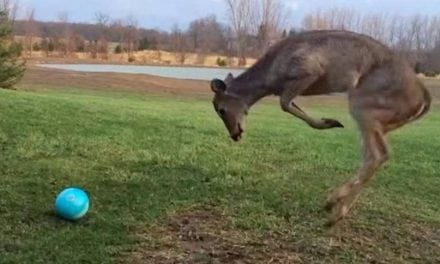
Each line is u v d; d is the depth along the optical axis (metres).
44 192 3.47
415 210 3.82
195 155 4.68
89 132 5.23
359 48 2.65
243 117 2.77
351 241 3.22
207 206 3.51
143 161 4.32
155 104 10.38
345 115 10.94
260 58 2.76
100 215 3.21
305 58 2.57
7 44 11.18
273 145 5.48
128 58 31.12
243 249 2.99
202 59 30.97
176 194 3.64
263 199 3.69
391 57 2.70
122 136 5.19
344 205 2.84
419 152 5.86
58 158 4.21
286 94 2.61
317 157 5.09
